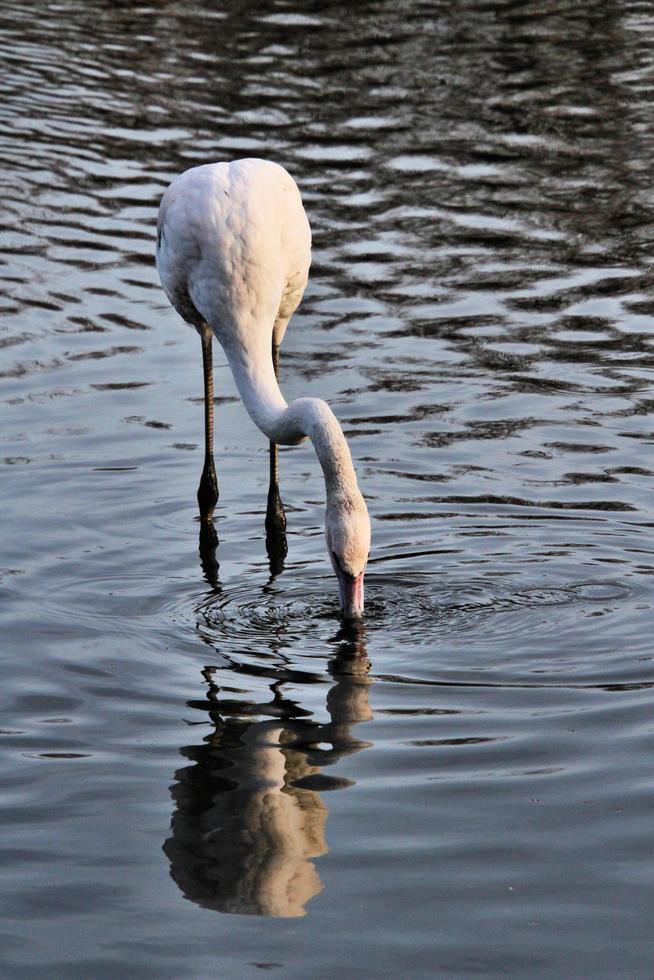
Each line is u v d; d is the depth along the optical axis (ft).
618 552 35.29
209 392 39.65
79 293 57.47
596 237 63.87
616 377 48.60
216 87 88.07
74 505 38.91
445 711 27.25
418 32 103.14
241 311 37.52
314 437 31.17
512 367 49.75
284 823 22.95
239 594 33.60
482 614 32.04
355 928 20.06
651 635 30.66
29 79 89.25
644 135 78.84
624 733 26.00
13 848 22.31
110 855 22.04
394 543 36.14
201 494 37.99
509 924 20.03
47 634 31.07
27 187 69.77
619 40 100.94
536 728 26.35
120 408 46.60
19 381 48.62
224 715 27.22
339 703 27.68
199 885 21.27
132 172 72.13
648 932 19.77
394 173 72.38
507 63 94.43
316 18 107.34
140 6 111.04
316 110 83.20
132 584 34.04
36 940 19.92
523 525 37.09
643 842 22.06
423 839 22.34
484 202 68.49
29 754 25.61
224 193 37.50
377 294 57.26
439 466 41.45
